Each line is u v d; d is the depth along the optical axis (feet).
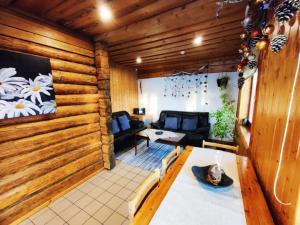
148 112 19.69
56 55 6.66
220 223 2.81
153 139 11.20
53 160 6.77
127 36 7.76
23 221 5.85
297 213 2.35
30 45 5.78
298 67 2.55
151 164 10.30
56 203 6.77
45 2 5.21
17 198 5.66
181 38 8.59
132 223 2.82
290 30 3.00
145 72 18.92
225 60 14.01
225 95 14.39
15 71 5.19
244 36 4.44
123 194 7.36
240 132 9.35
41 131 6.25
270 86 4.11
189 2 5.38
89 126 8.44
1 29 5.05
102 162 9.47
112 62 15.31
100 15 6.11
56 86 6.73
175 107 17.54
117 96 16.38
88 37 8.11
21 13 5.50
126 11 5.83
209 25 6.96
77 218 6.01
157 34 8.00
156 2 5.31
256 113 5.39
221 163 5.06
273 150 3.54
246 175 4.40
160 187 3.83
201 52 11.65
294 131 2.55
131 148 13.29
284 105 3.11
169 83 17.53
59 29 6.72
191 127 14.44
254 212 3.06
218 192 3.65
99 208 6.51
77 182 7.96
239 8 5.45
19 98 5.35
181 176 4.31
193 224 2.79
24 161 5.78
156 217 2.93
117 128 13.60
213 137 15.42
